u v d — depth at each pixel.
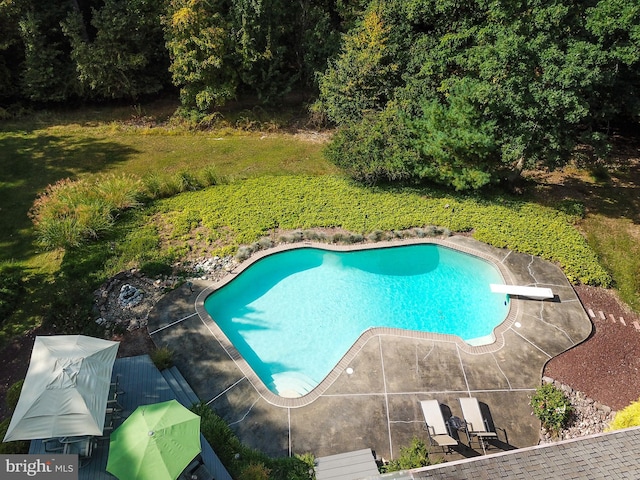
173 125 30.88
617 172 27.89
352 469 12.74
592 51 19.81
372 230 21.70
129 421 11.36
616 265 20.62
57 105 32.66
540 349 16.67
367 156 24.44
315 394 14.88
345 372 15.58
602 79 20.67
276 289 19.09
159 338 16.20
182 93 31.00
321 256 20.77
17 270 18.69
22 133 28.59
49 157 26.39
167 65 33.53
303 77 34.69
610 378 15.86
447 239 21.47
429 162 24.44
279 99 33.06
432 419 13.87
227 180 24.84
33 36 29.14
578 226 22.92
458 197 24.09
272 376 15.94
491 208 23.27
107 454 12.25
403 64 26.86
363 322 17.95
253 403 14.46
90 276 18.38
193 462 12.02
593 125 30.66
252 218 22.06
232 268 19.42
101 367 12.49
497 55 21.11
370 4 28.03
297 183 24.89
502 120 22.77
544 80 20.44
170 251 19.88
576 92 20.67
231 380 15.07
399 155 23.94
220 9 29.73
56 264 19.12
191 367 15.34
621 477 10.11
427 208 23.17
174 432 11.11
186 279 18.73
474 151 22.75
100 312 17.00
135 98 33.09
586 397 15.20
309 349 16.91
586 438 11.02
